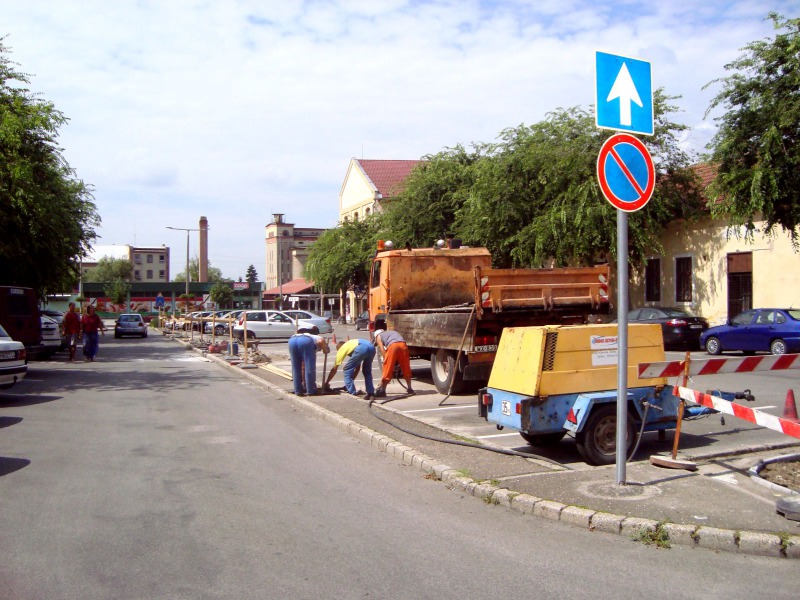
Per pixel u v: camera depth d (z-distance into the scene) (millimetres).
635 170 6105
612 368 7660
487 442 8797
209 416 11344
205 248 104875
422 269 15750
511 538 5266
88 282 92938
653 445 8109
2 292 18156
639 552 4930
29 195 18547
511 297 11992
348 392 13297
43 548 5051
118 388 15430
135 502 6242
